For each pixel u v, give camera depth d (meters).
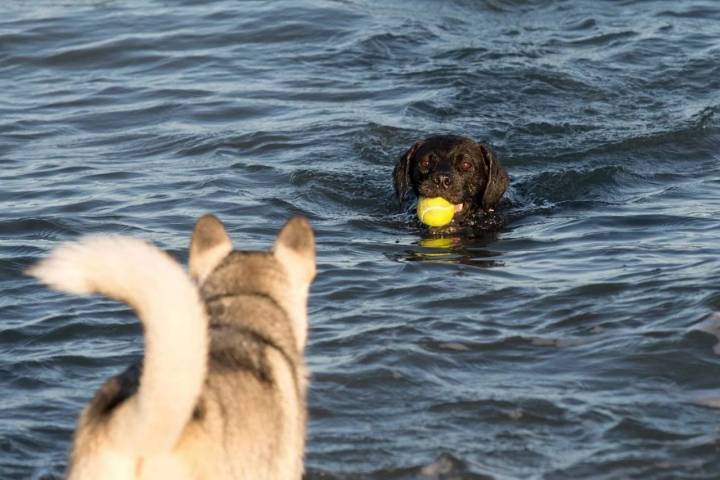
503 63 20.67
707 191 15.46
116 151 17.12
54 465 8.54
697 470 8.36
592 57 21.06
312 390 9.60
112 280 6.03
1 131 17.94
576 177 16.19
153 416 6.06
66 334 10.91
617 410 9.22
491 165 15.38
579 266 12.66
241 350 6.98
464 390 9.62
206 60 21.31
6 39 22.11
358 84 19.91
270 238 13.60
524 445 8.77
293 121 18.17
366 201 15.55
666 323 10.72
